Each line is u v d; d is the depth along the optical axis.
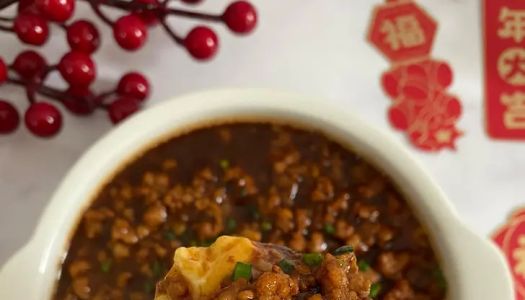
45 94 0.40
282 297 0.28
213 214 0.37
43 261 0.34
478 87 0.42
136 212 0.37
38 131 0.39
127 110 0.40
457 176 0.41
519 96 0.42
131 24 0.39
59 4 0.38
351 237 0.37
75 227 0.36
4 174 0.40
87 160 0.35
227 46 0.42
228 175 0.37
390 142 0.36
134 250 0.37
